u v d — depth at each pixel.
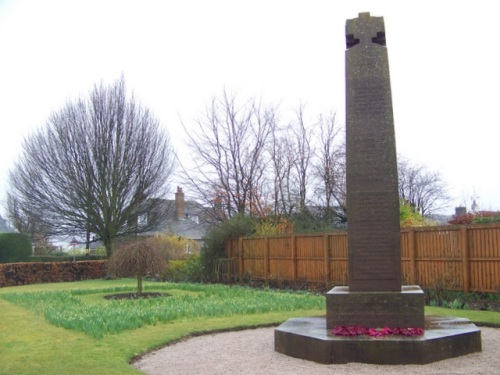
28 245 33.38
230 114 34.72
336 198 34.28
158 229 37.84
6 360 8.09
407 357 7.15
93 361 7.75
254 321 11.25
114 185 33.47
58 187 33.03
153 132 35.69
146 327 10.77
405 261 15.92
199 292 18.88
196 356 8.27
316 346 7.48
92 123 33.59
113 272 18.23
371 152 8.17
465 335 7.69
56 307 14.34
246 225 24.58
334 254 18.64
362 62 8.33
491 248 13.55
